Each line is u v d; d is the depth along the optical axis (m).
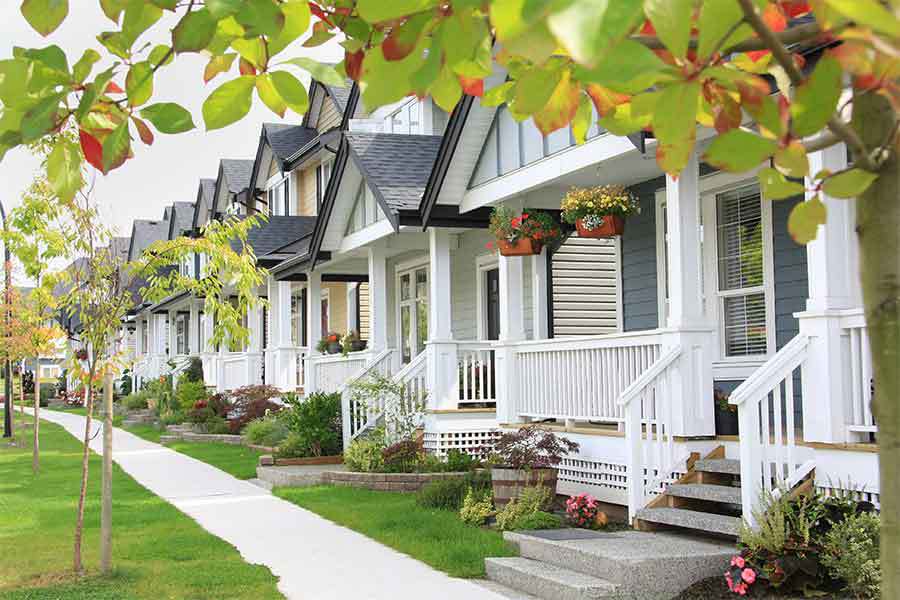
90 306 8.91
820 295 7.75
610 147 10.55
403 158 16.02
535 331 13.62
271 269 21.94
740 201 10.79
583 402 11.02
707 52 1.51
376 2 1.51
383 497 13.01
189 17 1.78
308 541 10.05
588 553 7.57
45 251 9.28
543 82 1.72
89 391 8.95
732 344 10.87
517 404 12.51
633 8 1.13
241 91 2.03
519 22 1.14
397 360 17.94
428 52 1.72
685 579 7.26
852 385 7.62
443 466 13.91
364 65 1.79
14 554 9.46
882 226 1.82
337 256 18.83
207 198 33.28
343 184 17.59
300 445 16.97
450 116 13.20
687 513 8.39
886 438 1.80
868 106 1.88
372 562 8.93
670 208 9.47
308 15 2.05
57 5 1.73
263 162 28.84
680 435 9.20
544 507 10.38
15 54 1.84
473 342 14.88
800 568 6.84
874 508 7.24
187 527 10.98
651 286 12.18
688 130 1.63
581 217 11.27
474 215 14.02
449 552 8.93
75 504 13.10
